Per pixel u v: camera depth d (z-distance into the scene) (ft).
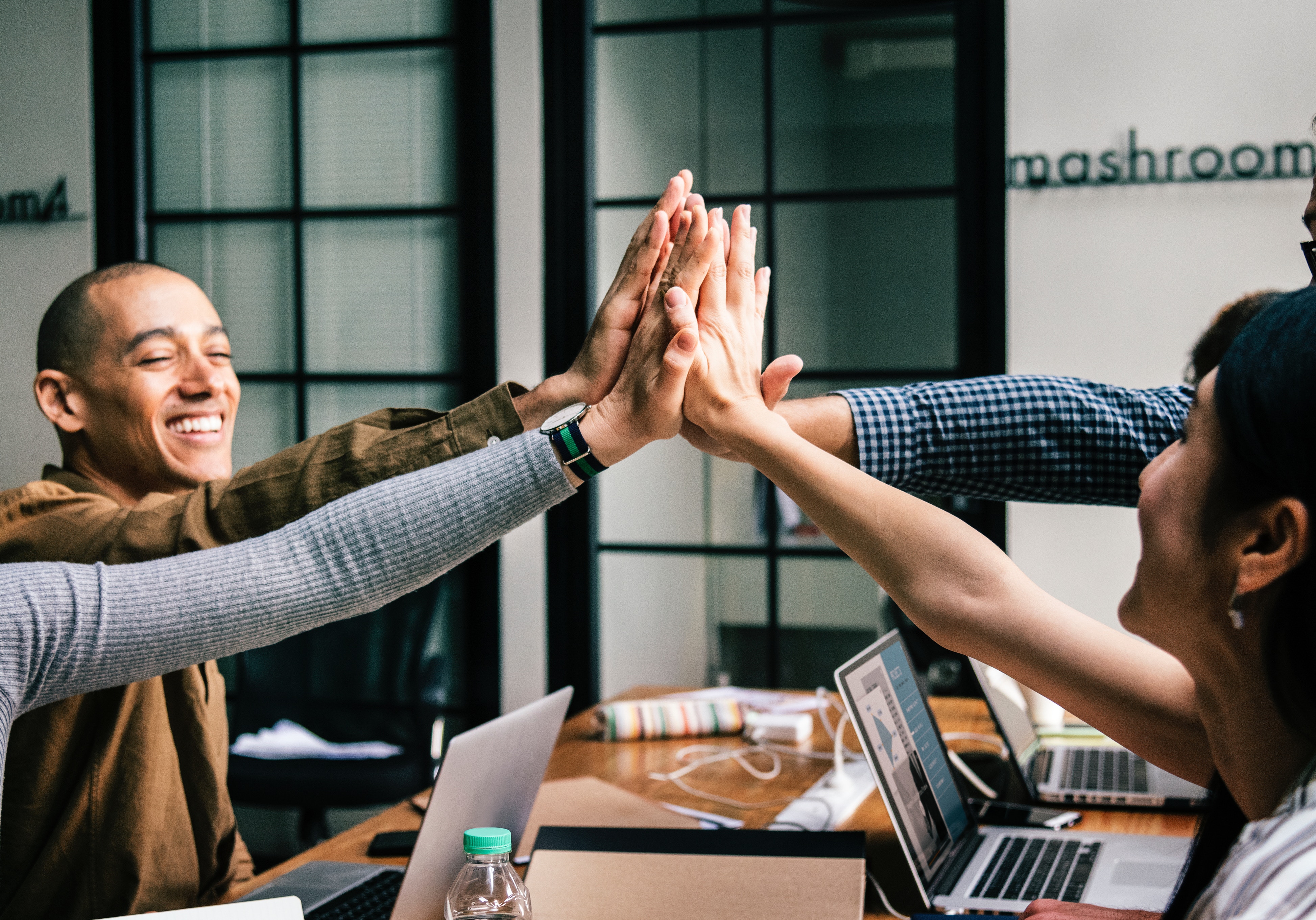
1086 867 4.51
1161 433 3.97
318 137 11.60
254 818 11.60
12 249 11.89
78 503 4.16
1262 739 2.22
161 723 4.53
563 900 3.82
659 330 3.60
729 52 10.77
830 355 10.70
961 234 10.28
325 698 10.30
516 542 11.16
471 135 11.27
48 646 2.90
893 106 10.41
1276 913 1.69
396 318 11.56
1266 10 9.34
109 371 4.62
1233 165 9.45
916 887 4.41
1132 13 9.61
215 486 3.94
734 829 4.62
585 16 10.95
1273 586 2.05
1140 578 2.41
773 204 10.75
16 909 4.36
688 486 11.05
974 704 7.71
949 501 10.19
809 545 10.77
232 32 11.68
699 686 11.09
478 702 11.28
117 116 11.82
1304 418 1.93
